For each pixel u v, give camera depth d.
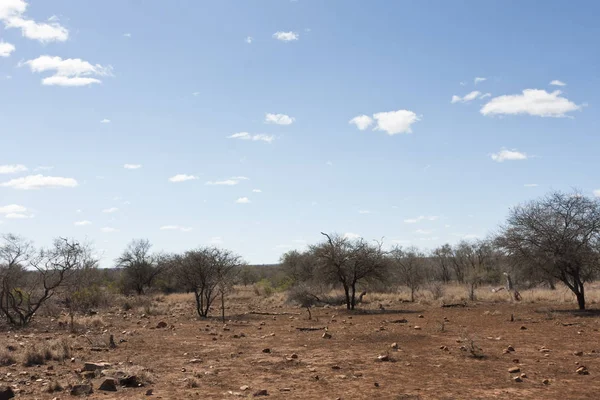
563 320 25.56
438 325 24.83
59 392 11.78
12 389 11.75
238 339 21.41
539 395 11.17
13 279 30.08
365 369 14.41
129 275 65.75
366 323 26.88
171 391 11.95
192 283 34.22
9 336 22.91
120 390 12.07
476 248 68.69
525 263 30.48
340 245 37.97
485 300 40.59
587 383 12.20
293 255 66.62
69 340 20.86
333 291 49.16
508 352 16.69
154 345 19.62
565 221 29.39
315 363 15.45
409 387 12.12
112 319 31.98
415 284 51.41
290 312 36.09
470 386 12.12
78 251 31.22
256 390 11.85
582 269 30.61
